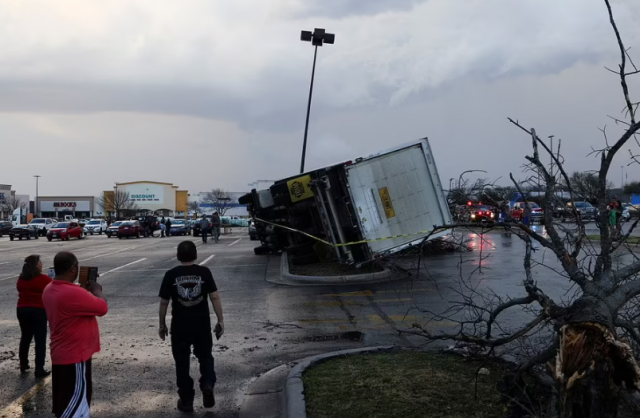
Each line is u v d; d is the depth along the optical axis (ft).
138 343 28.53
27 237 169.58
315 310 36.27
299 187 58.03
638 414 15.42
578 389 12.12
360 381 19.51
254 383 21.80
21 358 23.47
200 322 18.71
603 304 13.23
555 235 15.42
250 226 129.49
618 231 15.49
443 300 37.88
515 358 20.57
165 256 84.84
